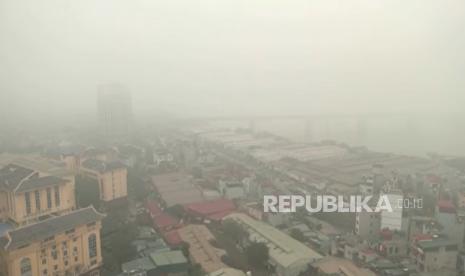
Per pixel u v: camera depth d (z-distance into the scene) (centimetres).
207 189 12850
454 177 13375
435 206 10206
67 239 7406
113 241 9000
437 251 7712
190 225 10062
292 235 9269
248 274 7700
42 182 9369
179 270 7644
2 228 8862
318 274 7662
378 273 7644
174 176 14600
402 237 8775
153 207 11606
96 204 11438
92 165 12031
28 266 6881
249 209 10912
